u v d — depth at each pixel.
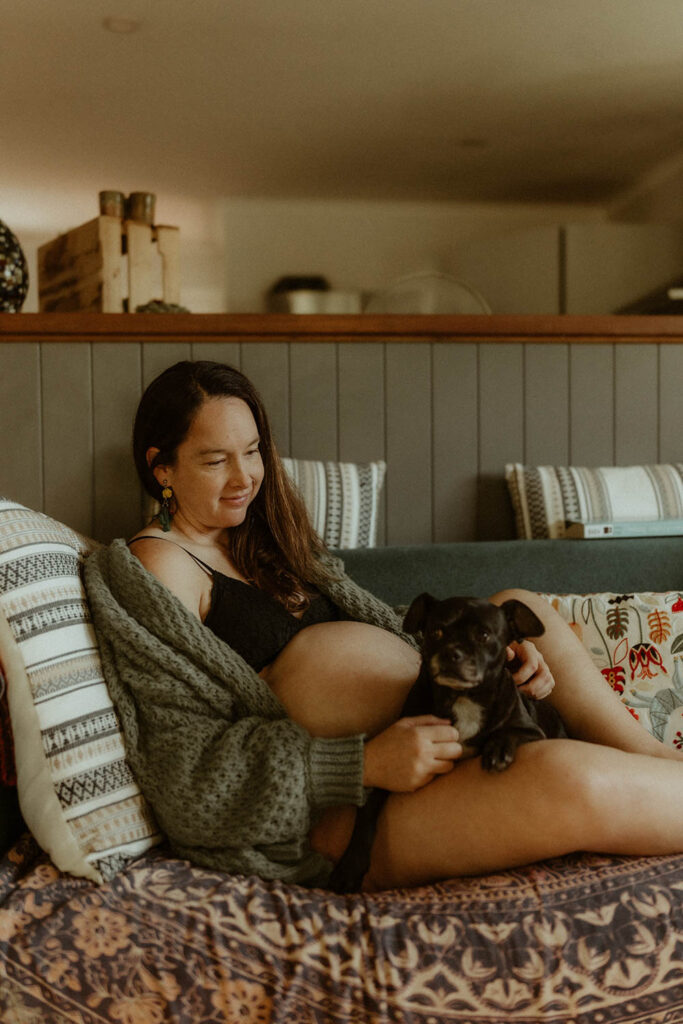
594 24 3.03
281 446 2.33
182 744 1.21
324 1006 0.99
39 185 4.94
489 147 4.39
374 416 2.36
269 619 1.44
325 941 1.04
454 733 1.19
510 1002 0.99
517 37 3.11
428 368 2.37
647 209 5.04
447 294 5.52
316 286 5.50
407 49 3.22
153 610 1.31
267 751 1.19
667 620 1.71
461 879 1.16
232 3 2.82
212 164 4.62
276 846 1.19
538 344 2.41
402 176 4.88
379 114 3.91
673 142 4.35
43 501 2.25
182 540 1.51
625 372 2.44
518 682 1.35
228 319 2.29
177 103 3.75
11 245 2.39
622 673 1.69
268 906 1.09
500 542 2.06
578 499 2.25
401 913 1.07
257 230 5.44
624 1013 0.99
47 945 1.05
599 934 1.03
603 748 1.15
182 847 1.22
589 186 5.09
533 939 1.03
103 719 1.24
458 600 1.23
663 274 4.91
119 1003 1.02
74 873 1.15
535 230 5.29
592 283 5.12
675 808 1.13
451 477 2.39
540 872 1.12
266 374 2.32
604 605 1.74
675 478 2.30
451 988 0.99
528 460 2.42
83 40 3.10
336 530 2.17
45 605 1.28
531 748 1.15
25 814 1.21
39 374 2.23
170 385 1.46
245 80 3.50
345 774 1.18
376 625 1.58
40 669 1.23
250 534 1.58
